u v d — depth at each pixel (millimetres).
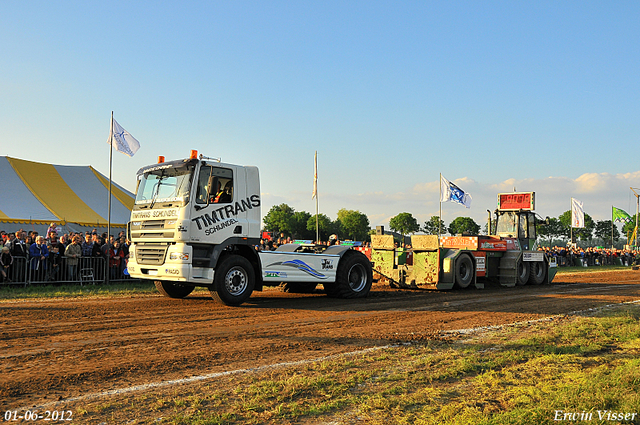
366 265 13281
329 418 4094
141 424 3836
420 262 15523
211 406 4277
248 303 11273
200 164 10070
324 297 12922
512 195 19141
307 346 6766
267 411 4184
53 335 7102
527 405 4383
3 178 23109
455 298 13203
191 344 6707
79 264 14672
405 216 83750
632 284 19297
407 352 6480
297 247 13430
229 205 10516
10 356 5816
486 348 6891
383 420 4051
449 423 3949
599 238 68688
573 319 9719
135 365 5535
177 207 9883
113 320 8477
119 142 16422
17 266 13602
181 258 9805
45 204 22406
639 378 5070
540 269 19031
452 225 68875
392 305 11445
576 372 5578
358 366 5730
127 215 25188
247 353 6273
